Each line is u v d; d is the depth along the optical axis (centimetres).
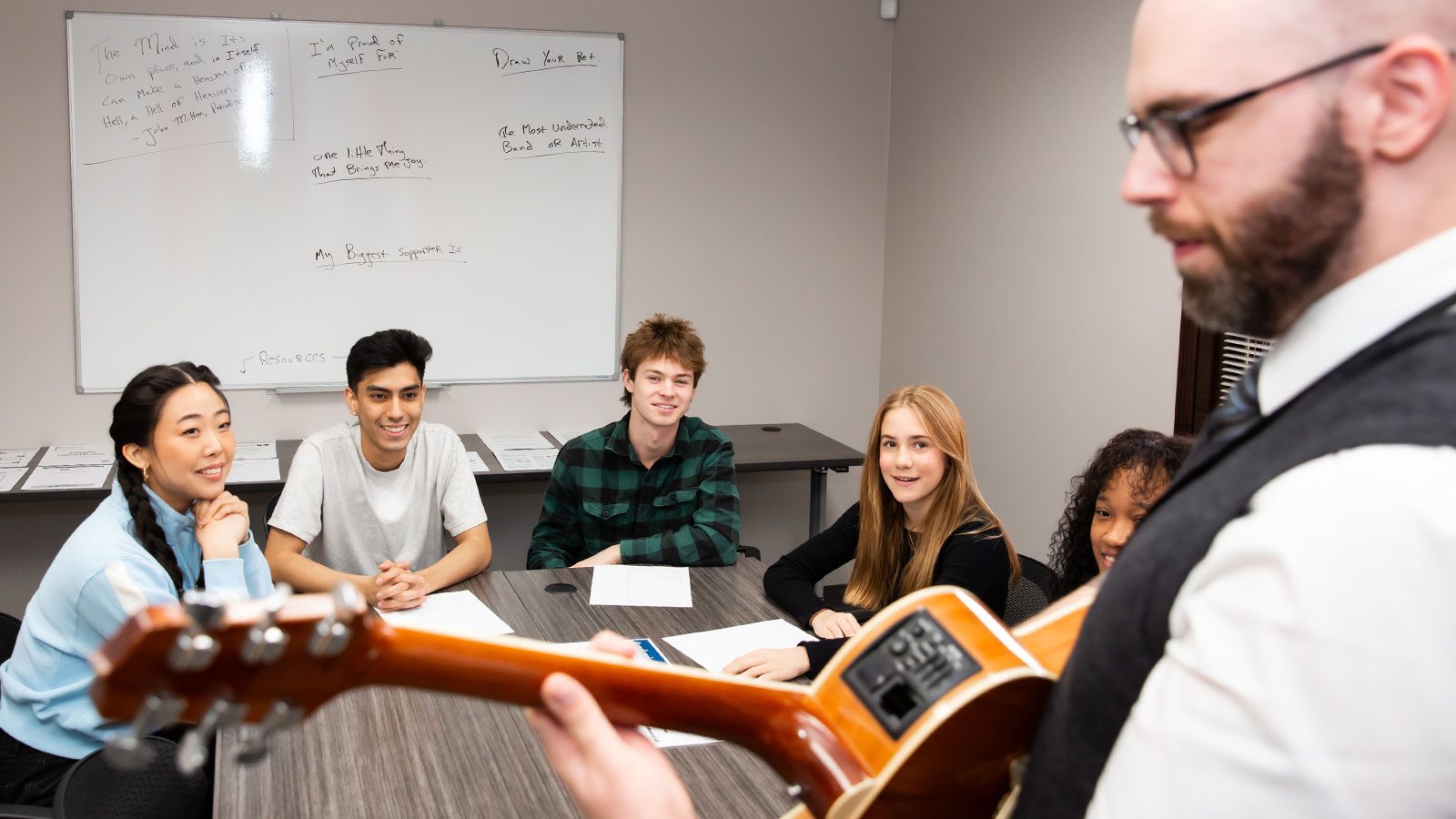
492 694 65
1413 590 36
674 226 411
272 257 369
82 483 315
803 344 435
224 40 355
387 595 217
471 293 390
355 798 141
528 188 391
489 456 364
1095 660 51
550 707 60
